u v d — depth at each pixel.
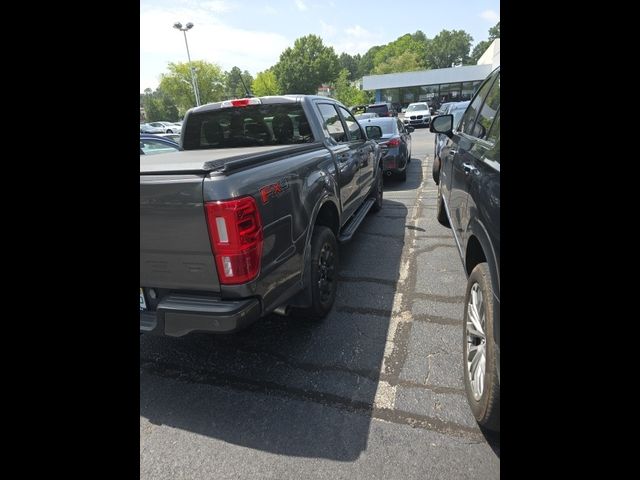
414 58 66.81
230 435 2.16
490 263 1.91
